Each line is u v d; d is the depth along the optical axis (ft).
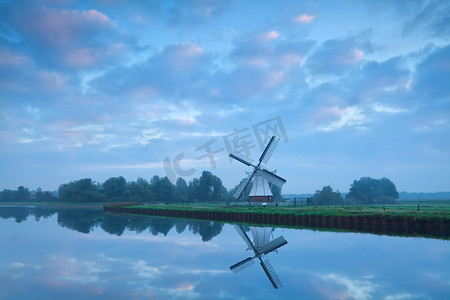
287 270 53.16
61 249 74.33
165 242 84.38
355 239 83.51
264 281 47.34
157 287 44.86
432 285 43.75
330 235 92.22
